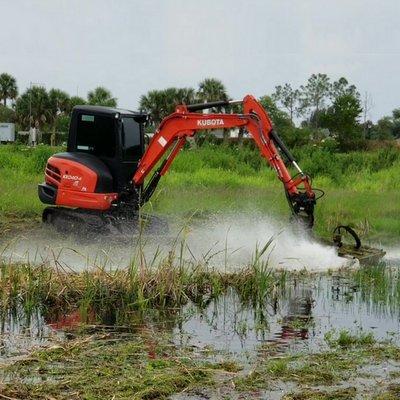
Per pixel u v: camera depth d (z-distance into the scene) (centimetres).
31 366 762
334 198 2284
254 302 1098
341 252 1448
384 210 2114
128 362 786
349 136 6506
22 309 1013
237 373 757
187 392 704
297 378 745
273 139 1452
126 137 1521
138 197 1515
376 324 974
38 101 7875
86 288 1068
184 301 1094
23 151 3309
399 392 708
